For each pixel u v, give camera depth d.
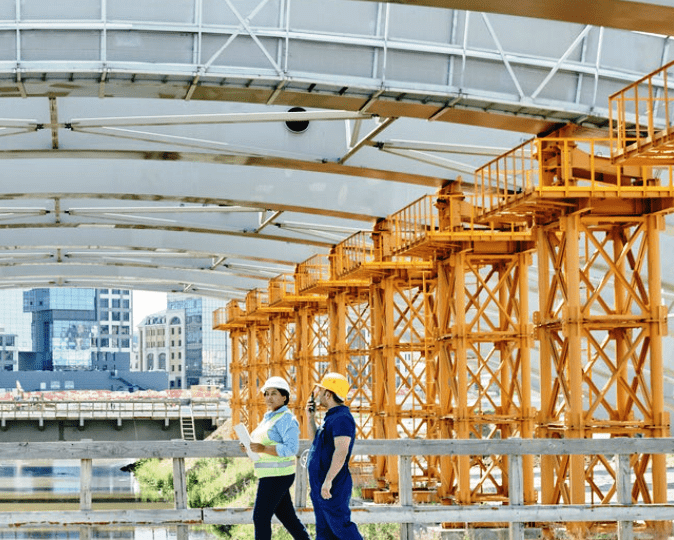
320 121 27.83
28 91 20.73
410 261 35.44
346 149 27.88
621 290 21.39
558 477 20.72
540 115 21.59
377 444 11.51
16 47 19.69
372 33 20.52
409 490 11.55
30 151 27.34
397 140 26.84
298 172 34.16
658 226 20.62
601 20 15.80
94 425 78.56
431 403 35.47
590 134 22.69
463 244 27.66
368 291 43.72
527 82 21.12
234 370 75.81
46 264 55.00
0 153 27.47
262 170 33.72
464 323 27.55
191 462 58.84
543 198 20.38
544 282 22.28
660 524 19.19
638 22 15.75
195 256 51.28
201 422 82.06
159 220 40.25
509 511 11.58
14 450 10.69
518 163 27.55
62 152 27.58
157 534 26.78
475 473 41.88
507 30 20.98
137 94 21.19
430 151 26.84
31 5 19.69
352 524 9.74
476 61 20.84
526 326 27.28
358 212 34.78
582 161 21.42
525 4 15.40
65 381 155.12
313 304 53.25
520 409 26.98
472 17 20.81
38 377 153.62
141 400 82.88
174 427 80.50
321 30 20.33
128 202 38.88
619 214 20.77
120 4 19.83
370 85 20.39
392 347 36.06
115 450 10.84
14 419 76.62
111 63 19.72
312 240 42.28
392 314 36.25
